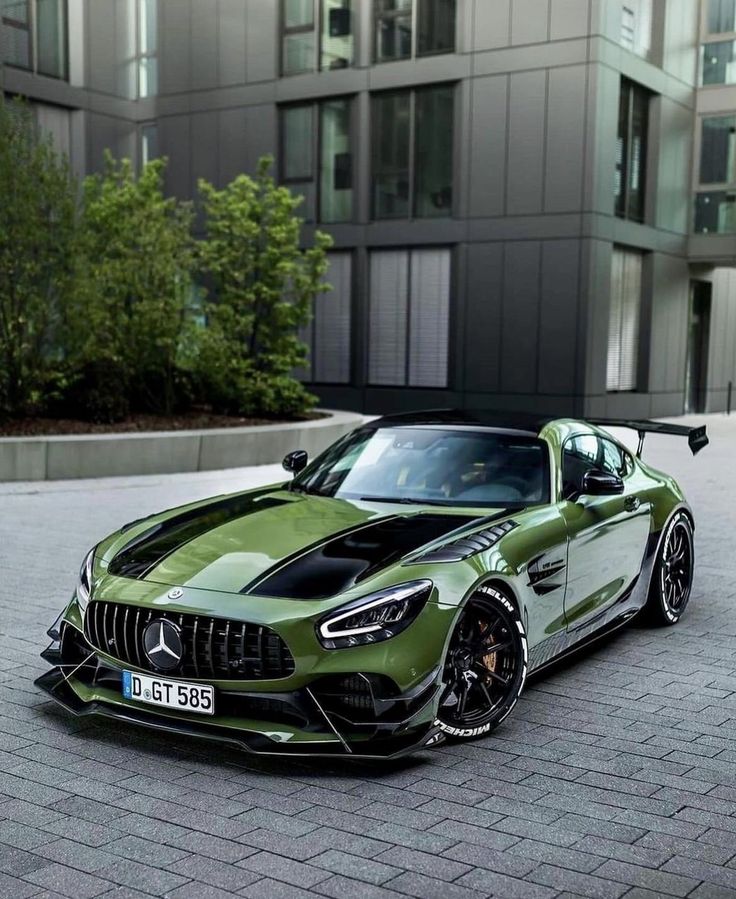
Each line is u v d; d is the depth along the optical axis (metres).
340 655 3.74
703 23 23.47
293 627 3.74
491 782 3.77
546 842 3.28
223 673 3.87
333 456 5.53
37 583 6.98
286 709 3.81
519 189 20.66
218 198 16.33
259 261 16.08
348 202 22.78
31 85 22.41
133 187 15.05
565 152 20.11
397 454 5.30
